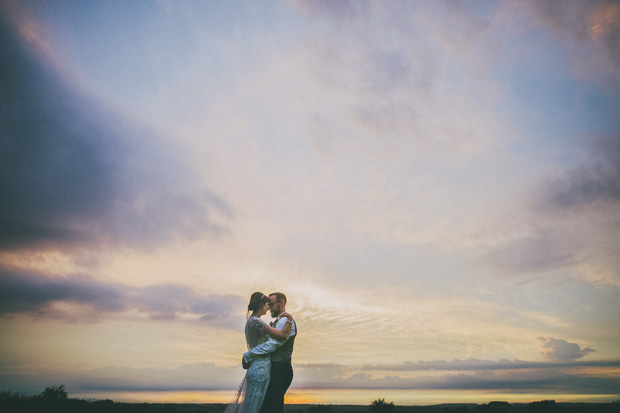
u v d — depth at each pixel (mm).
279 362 5504
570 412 15664
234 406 5336
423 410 18609
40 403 10305
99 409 11086
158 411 12461
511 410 17469
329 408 20250
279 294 6000
